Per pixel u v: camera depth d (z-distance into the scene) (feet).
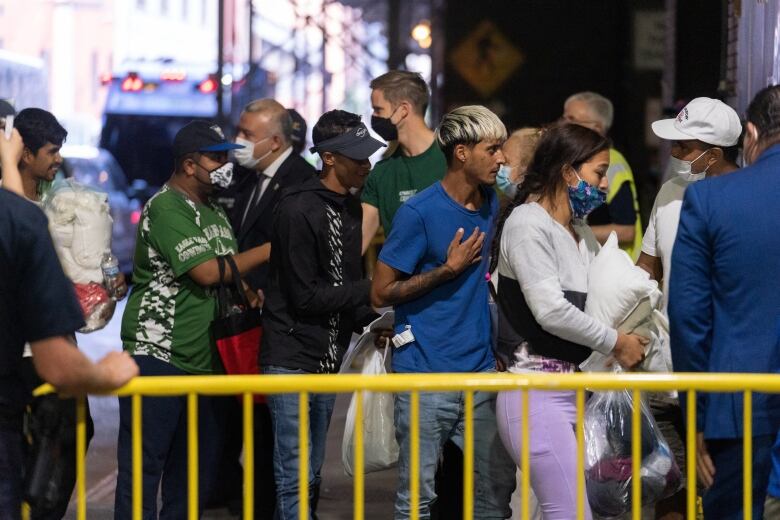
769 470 52.90
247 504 49.52
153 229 69.46
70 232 69.26
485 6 196.44
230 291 71.26
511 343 60.29
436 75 208.95
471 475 50.88
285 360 67.67
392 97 76.48
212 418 71.77
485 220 63.26
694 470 50.55
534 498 66.80
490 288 65.41
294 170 80.18
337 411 119.03
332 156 67.36
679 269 53.62
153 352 69.77
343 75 435.53
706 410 53.72
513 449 59.52
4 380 49.67
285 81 368.68
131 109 295.89
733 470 53.67
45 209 69.67
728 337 52.95
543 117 195.72
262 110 79.51
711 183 53.62
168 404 69.31
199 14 522.06
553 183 59.77
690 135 68.44
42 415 56.54
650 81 187.52
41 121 66.59
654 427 61.26
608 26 191.93
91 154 237.66
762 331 52.39
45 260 47.39
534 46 195.31
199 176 70.74
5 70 267.39
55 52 487.20
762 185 52.75
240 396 73.36
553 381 49.83
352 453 68.18
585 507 58.85
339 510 86.43
